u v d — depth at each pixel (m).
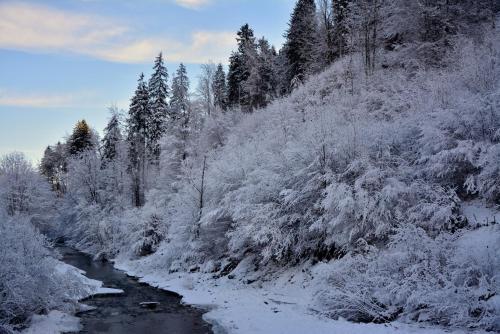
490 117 11.22
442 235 9.73
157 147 41.25
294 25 37.72
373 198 12.22
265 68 38.19
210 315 12.31
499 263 8.06
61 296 12.11
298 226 15.17
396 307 9.02
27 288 10.64
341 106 19.48
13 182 39.12
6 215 12.34
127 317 12.57
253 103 38.41
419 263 9.08
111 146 43.56
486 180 10.46
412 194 11.66
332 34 32.31
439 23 22.31
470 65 13.83
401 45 23.77
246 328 10.27
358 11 26.00
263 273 15.81
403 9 23.56
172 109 38.28
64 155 61.94
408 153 13.15
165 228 26.05
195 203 21.64
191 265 19.88
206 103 38.28
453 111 11.95
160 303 14.52
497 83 12.29
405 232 9.87
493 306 7.21
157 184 33.69
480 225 10.16
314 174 14.30
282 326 9.90
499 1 22.08
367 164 12.96
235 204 17.50
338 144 13.80
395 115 15.62
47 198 42.19
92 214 33.09
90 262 27.17
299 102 26.58
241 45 43.88
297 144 15.41
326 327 9.21
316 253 14.40
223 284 16.34
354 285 9.88
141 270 21.98
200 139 32.72
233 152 21.19
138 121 41.03
